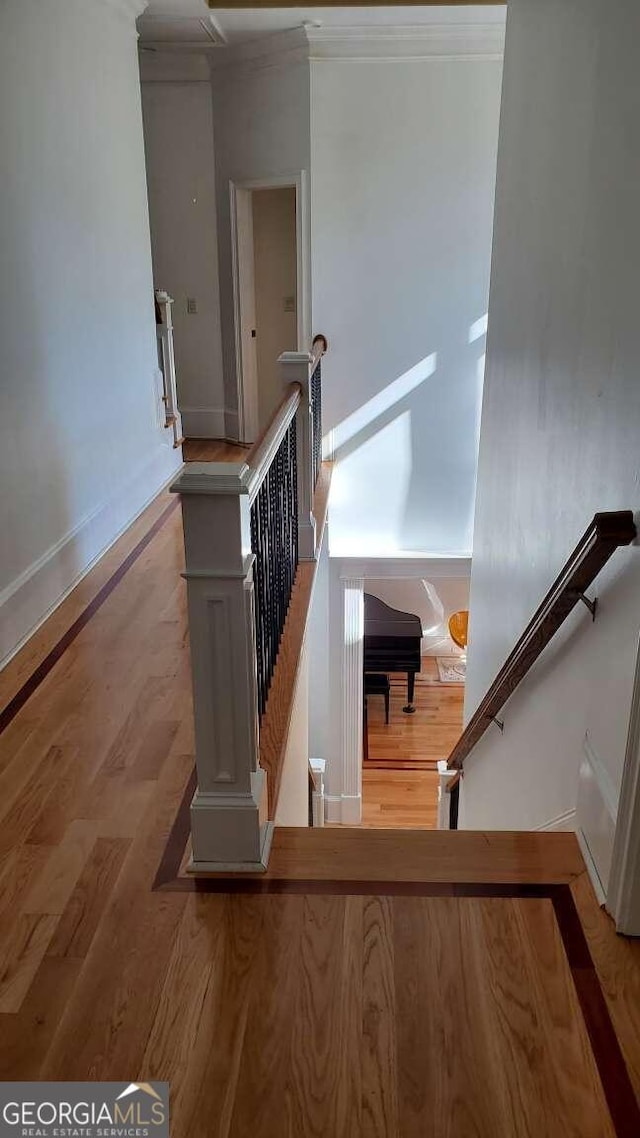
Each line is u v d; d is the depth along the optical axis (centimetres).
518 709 323
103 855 216
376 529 666
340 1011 171
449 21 530
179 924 193
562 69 266
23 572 334
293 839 223
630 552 190
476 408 629
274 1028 168
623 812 185
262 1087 156
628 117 198
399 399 630
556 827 254
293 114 585
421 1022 169
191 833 211
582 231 239
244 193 655
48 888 204
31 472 339
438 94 566
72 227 380
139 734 271
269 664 293
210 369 712
